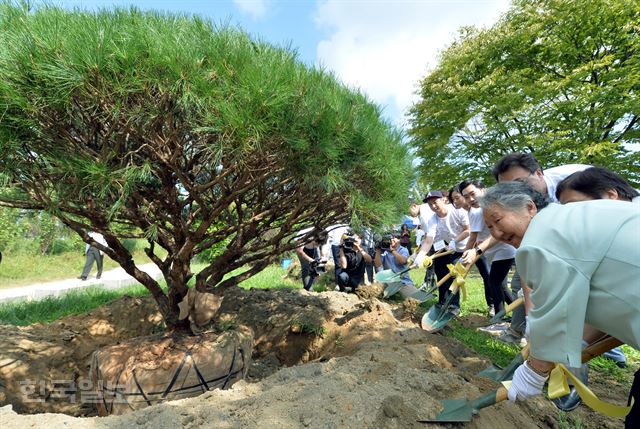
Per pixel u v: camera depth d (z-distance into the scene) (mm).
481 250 3967
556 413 2904
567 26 13289
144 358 3418
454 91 15039
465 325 5438
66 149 2805
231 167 2861
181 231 3631
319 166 2936
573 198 2316
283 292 6414
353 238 6902
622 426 2857
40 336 4734
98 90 2430
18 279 13000
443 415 2186
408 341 3904
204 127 2516
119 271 15867
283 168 3061
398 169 3451
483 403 2168
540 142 12562
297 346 5090
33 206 3076
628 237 1484
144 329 5375
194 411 2289
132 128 2709
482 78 15359
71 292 8180
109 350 3584
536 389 1903
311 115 2787
